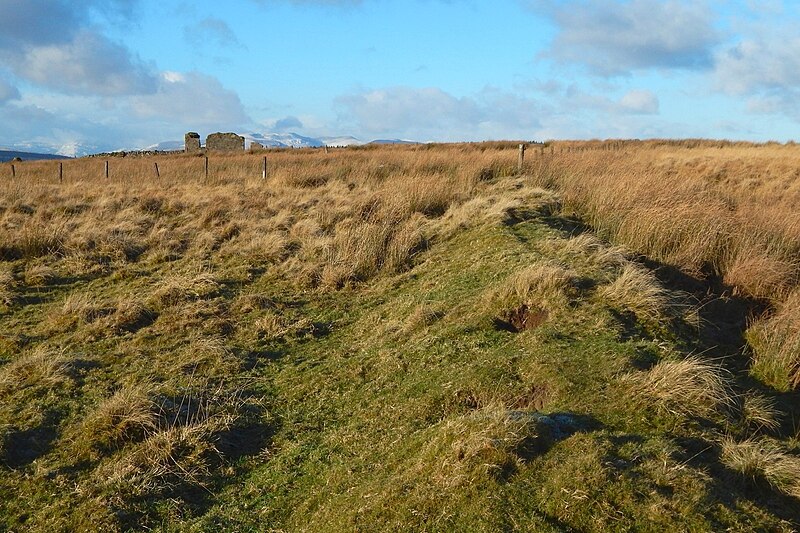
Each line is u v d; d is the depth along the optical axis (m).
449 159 20.22
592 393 5.48
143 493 5.24
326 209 13.84
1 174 25.30
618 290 7.49
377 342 7.88
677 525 3.76
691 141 39.91
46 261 11.64
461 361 6.69
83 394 6.91
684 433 4.92
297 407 6.61
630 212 11.28
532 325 7.36
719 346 7.30
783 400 6.16
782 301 8.31
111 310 9.27
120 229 13.08
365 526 4.20
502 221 11.45
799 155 25.78
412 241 11.45
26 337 8.56
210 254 12.05
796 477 4.40
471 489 4.16
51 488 5.36
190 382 7.06
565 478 4.13
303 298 9.95
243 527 4.83
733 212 11.56
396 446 5.37
